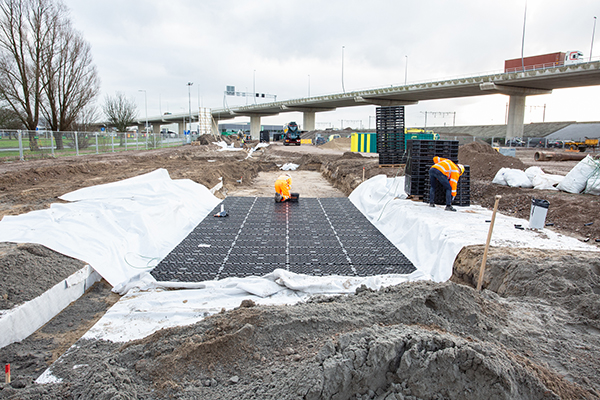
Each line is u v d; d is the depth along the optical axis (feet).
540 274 15.99
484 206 32.17
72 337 14.42
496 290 17.17
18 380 10.90
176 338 11.30
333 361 8.87
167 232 27.45
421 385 8.64
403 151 55.52
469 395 8.48
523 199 30.45
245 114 330.54
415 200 33.47
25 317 14.25
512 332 11.87
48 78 81.05
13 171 40.96
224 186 50.98
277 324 11.46
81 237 21.06
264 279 18.40
